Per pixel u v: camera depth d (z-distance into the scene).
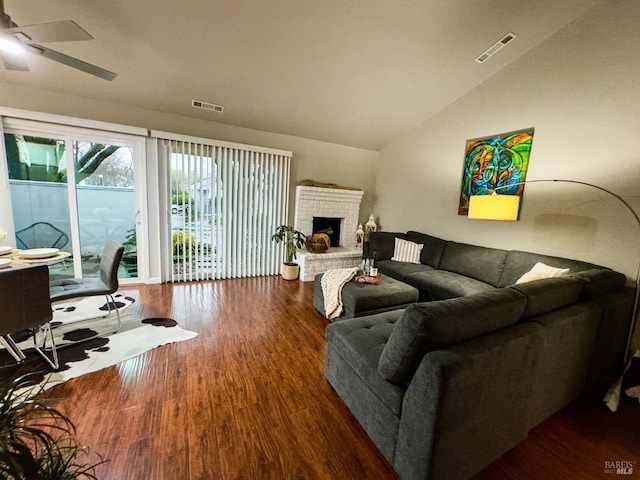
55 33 1.61
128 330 2.58
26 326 1.78
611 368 2.14
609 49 2.48
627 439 1.63
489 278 3.21
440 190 4.20
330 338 1.90
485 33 2.77
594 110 2.59
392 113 4.14
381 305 2.76
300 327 2.79
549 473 1.39
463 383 1.11
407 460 1.21
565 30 2.75
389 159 5.19
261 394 1.84
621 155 2.44
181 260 4.04
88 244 3.54
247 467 1.34
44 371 1.96
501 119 3.36
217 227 4.16
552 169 2.91
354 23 2.53
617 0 2.41
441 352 1.12
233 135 4.18
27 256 2.22
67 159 3.28
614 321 2.01
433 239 4.11
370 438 1.51
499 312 1.32
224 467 1.33
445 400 1.07
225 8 2.30
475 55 3.07
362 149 5.32
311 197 4.71
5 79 2.88
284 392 1.87
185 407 1.69
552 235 2.92
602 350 1.98
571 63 2.72
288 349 2.39
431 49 2.92
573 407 1.89
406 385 1.34
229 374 2.02
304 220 4.73
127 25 2.39
